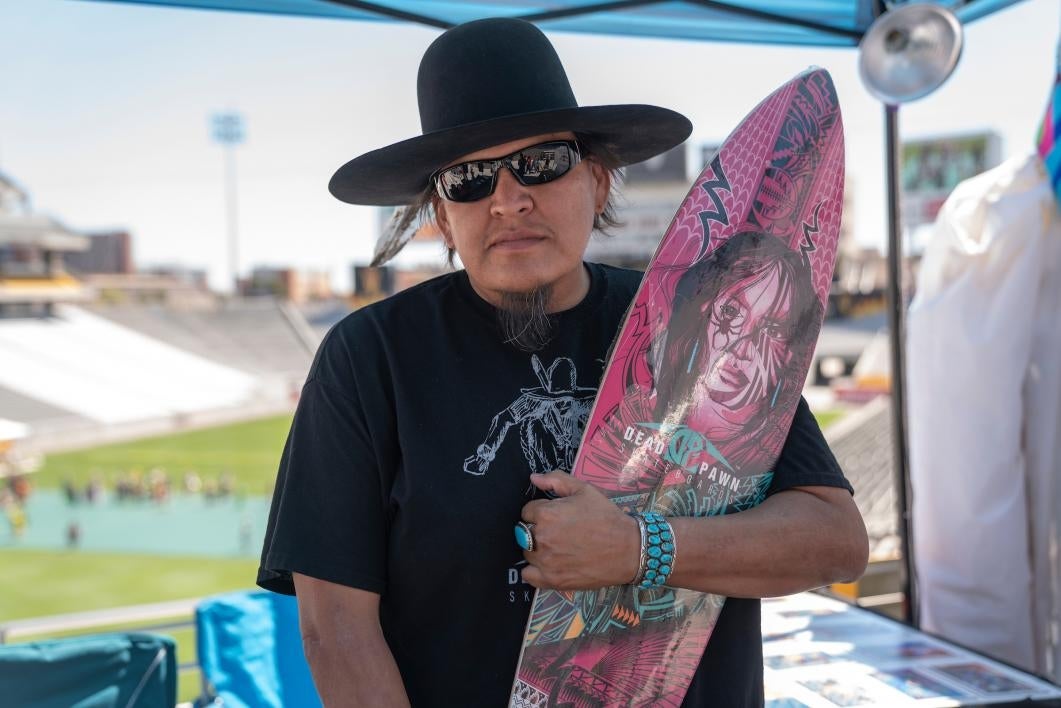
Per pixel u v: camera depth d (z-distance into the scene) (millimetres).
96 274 68312
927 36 2693
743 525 1242
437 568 1202
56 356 39219
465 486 1211
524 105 1252
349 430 1228
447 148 1224
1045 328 2795
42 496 27734
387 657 1175
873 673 2289
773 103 1590
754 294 1472
